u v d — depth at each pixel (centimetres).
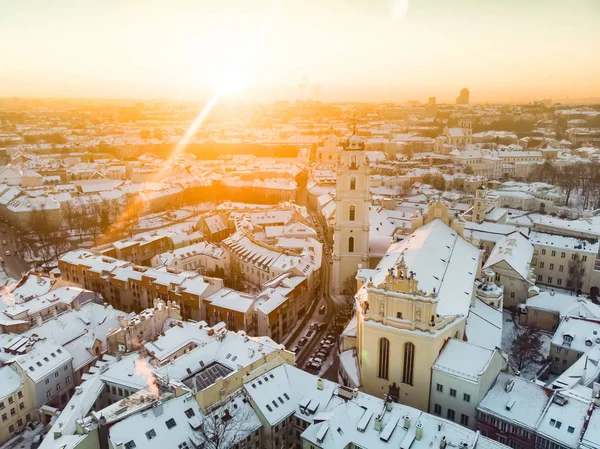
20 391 11894
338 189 18375
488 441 8950
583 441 8700
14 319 14362
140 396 9938
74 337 14125
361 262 19000
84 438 8788
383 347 11700
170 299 17075
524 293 16488
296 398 10969
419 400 11344
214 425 9475
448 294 12144
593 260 18700
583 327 13512
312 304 18850
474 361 10719
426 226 16175
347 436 9488
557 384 11219
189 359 11800
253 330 16088
